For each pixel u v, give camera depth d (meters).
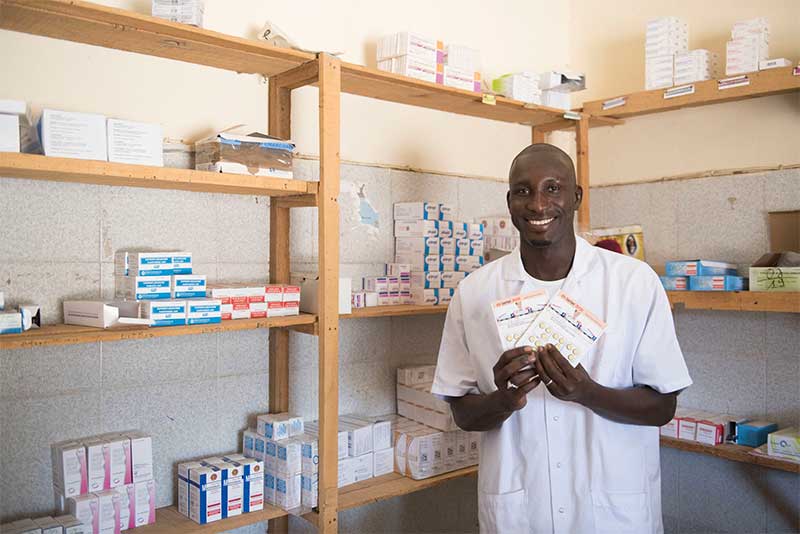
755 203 2.83
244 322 2.01
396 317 2.89
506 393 1.59
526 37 3.38
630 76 3.29
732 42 2.68
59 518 1.86
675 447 2.76
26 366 1.97
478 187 3.19
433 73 2.51
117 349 2.14
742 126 2.87
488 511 1.80
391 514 2.85
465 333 1.85
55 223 2.03
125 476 1.99
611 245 2.88
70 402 2.05
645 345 1.68
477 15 3.17
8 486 1.94
